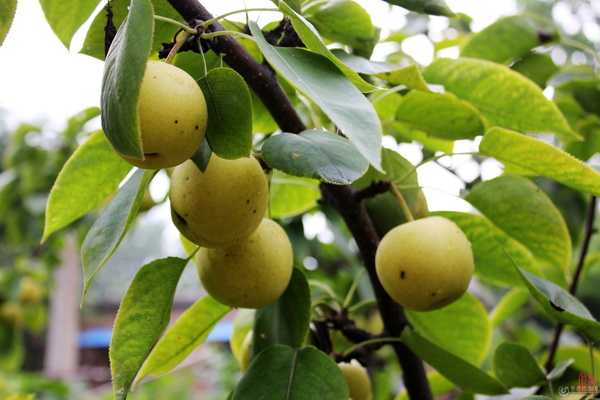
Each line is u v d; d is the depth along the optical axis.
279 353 0.51
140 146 0.34
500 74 0.61
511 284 0.66
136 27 0.35
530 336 1.29
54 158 1.61
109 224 0.46
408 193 0.59
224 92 0.40
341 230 1.26
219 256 0.49
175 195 0.45
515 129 0.66
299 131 0.50
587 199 0.92
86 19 0.59
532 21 0.81
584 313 0.49
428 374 0.75
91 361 4.87
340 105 0.37
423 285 0.48
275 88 0.49
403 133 0.77
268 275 0.50
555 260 0.61
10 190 1.59
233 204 0.44
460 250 0.49
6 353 1.72
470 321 0.67
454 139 0.68
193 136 0.39
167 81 0.38
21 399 0.71
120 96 0.34
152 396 2.18
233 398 0.50
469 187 0.93
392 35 0.93
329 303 0.70
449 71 0.63
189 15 0.45
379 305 0.59
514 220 0.60
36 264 1.89
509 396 0.62
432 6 0.54
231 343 0.72
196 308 0.58
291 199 0.79
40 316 1.87
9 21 0.50
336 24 0.60
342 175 0.40
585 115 0.85
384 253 0.50
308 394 0.49
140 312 0.49
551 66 0.84
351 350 0.59
